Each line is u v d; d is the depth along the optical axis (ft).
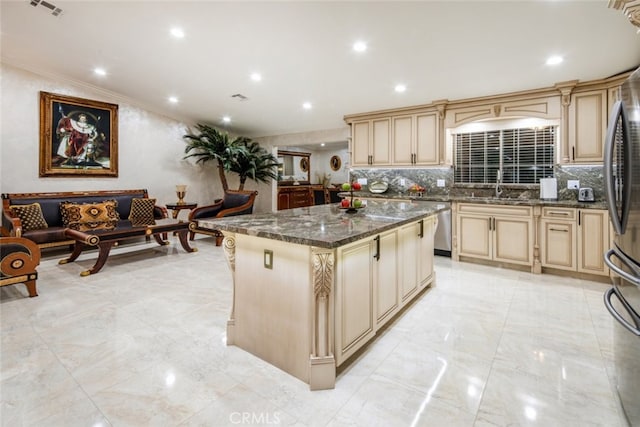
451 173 15.71
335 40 10.42
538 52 10.02
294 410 5.10
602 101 11.56
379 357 6.60
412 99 14.92
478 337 7.39
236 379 5.89
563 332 7.59
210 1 9.05
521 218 12.32
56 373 6.01
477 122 14.51
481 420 4.86
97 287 10.75
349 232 5.79
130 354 6.70
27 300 9.58
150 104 18.48
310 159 35.24
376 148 17.12
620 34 8.82
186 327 7.93
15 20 10.72
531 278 11.61
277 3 8.85
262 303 6.44
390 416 4.96
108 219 15.67
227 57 12.23
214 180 23.22
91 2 9.64
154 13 9.87
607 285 10.83
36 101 15.03
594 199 12.05
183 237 15.52
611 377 5.87
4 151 14.29
